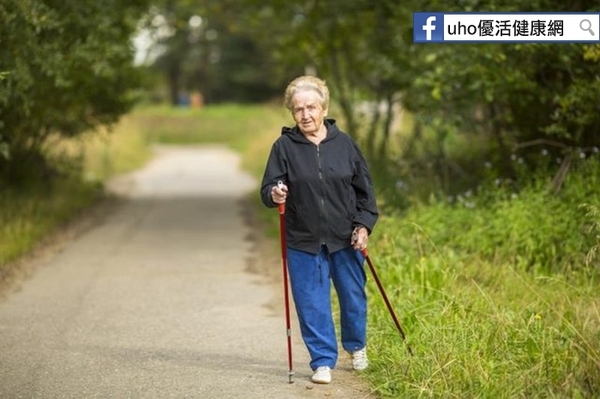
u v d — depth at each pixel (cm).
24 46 1134
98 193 2105
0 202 1491
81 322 896
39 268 1196
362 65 1905
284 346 804
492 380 620
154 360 760
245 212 1848
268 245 1391
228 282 1099
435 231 1068
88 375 716
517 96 1175
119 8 1593
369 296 888
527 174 1151
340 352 768
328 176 669
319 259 679
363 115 1897
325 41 1902
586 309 771
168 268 1196
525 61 1139
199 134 5072
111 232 1543
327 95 678
